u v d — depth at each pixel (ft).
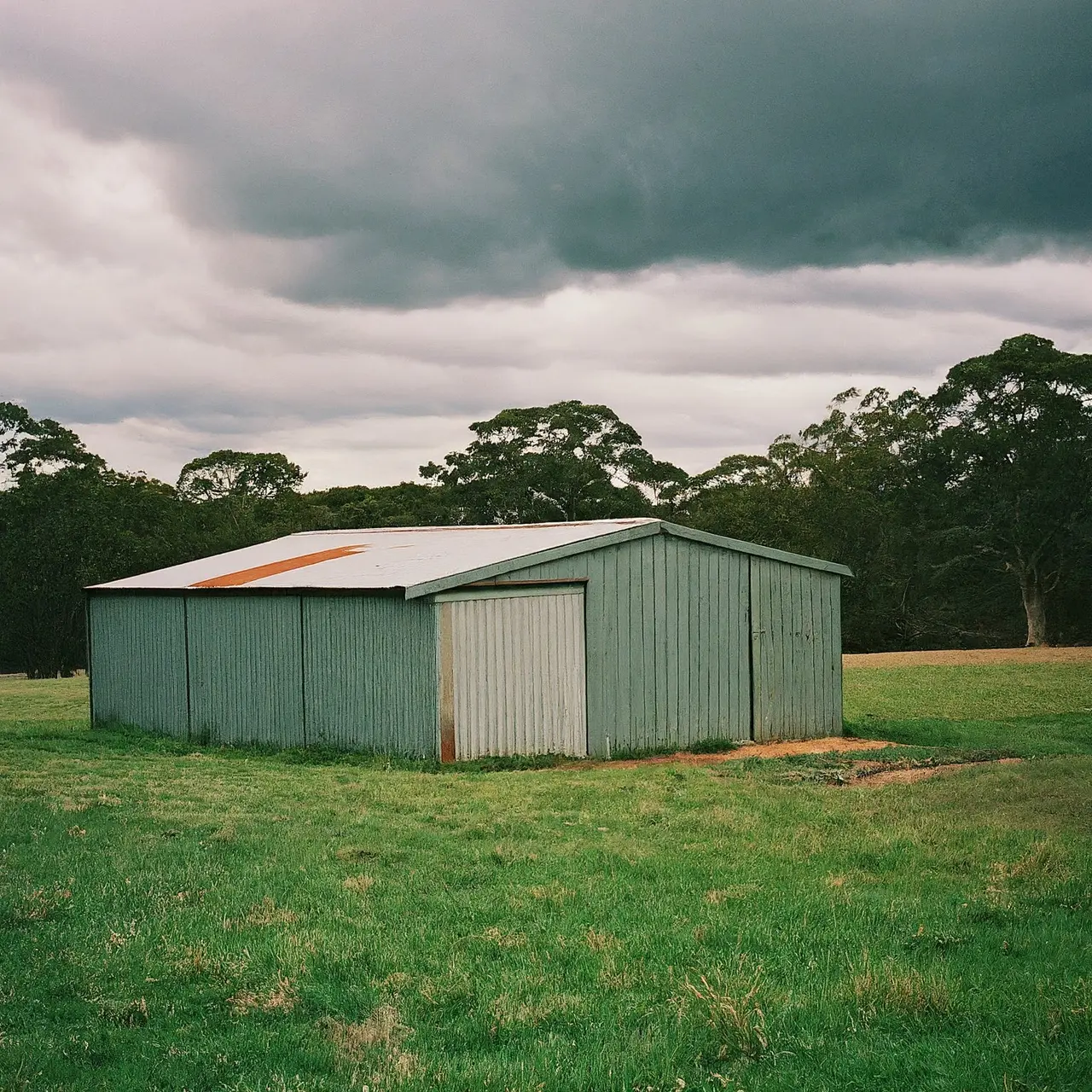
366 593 63.31
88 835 37.27
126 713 82.94
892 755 63.26
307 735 68.44
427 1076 19.90
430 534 90.17
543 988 23.80
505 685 63.36
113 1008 23.02
